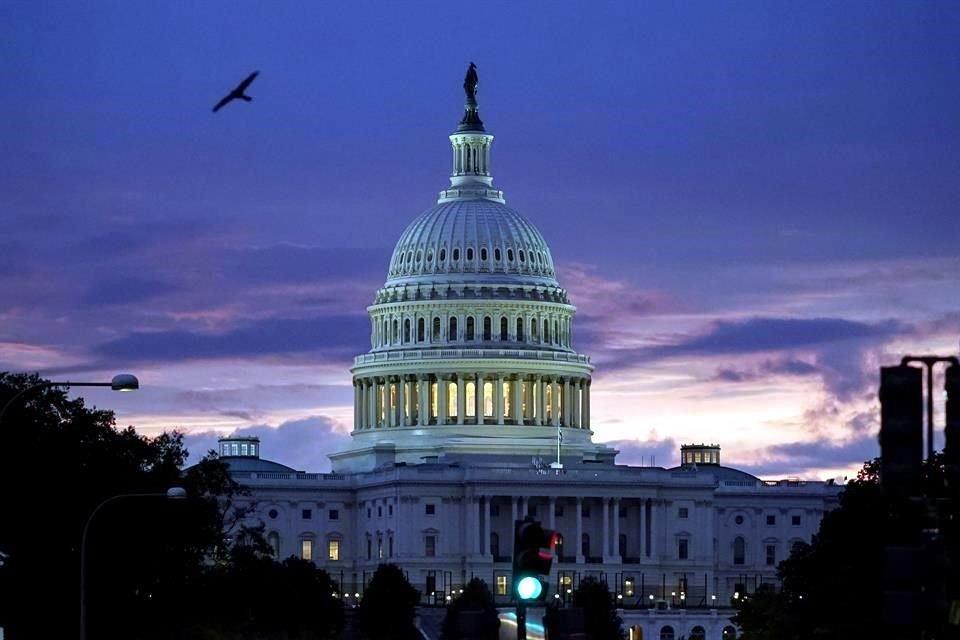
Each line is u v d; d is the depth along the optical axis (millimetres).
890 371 76812
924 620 76188
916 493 77688
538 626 97375
